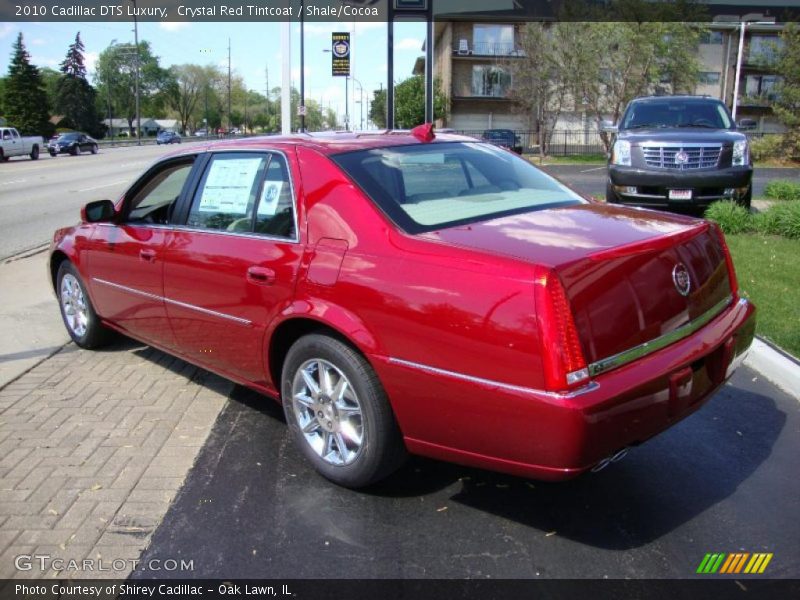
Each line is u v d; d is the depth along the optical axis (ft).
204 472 12.16
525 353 8.73
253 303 12.17
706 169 32.07
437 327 9.45
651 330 9.62
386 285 10.04
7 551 9.96
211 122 446.60
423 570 9.46
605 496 11.26
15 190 67.56
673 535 10.17
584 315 8.86
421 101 168.96
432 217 10.94
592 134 154.10
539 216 11.39
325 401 11.40
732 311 11.58
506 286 8.93
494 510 10.89
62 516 10.80
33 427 13.91
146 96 381.40
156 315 15.10
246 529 10.46
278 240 11.95
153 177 15.78
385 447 10.64
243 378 13.39
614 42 122.01
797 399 14.94
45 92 268.41
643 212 12.33
